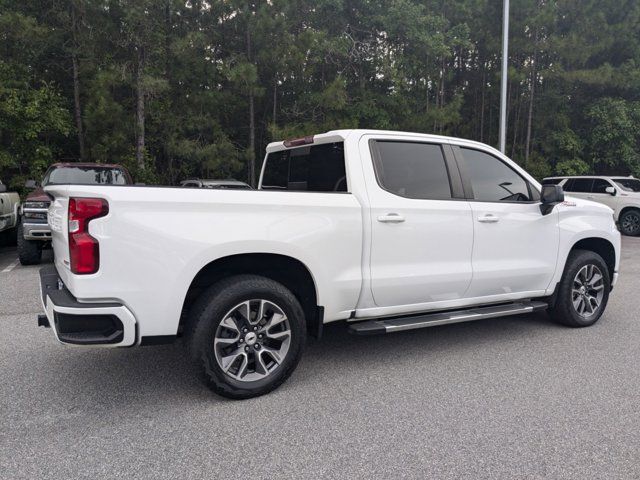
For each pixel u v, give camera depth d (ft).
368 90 62.64
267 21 52.03
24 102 46.88
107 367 13.43
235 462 8.81
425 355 14.52
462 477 8.36
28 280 25.18
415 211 13.26
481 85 76.64
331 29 62.03
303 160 15.20
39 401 11.31
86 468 8.59
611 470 8.56
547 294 16.35
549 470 8.56
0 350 14.73
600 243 18.11
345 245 12.30
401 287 13.12
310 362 13.94
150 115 55.62
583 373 13.05
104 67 51.16
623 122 67.56
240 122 64.08
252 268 12.23
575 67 69.92
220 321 10.90
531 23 63.05
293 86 61.67
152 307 10.25
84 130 54.19
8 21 44.60
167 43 55.21
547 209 15.65
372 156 13.15
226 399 11.41
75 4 50.19
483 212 14.47
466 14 66.28
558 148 70.23
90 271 9.79
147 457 8.96
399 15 58.39
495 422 10.30
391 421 10.36
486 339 16.08
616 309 20.12
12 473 8.42
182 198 10.46
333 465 8.71
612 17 69.41
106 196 9.84
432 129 64.08
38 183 39.63
